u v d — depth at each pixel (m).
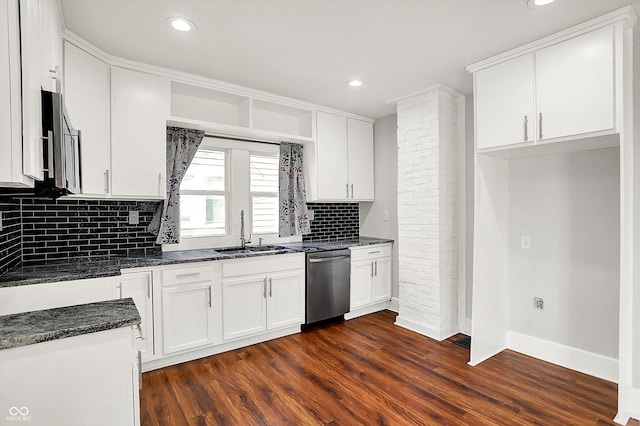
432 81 3.17
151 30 2.23
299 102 3.72
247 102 3.37
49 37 1.57
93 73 2.44
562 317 2.80
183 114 3.26
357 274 3.95
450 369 2.71
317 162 3.92
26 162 1.15
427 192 3.43
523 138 2.47
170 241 3.10
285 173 3.92
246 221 3.74
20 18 1.15
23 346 1.07
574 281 2.73
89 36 2.31
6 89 1.12
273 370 2.69
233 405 2.21
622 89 2.05
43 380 1.11
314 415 2.11
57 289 2.05
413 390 2.39
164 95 2.86
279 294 3.33
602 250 2.58
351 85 3.25
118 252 2.97
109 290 2.25
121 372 1.24
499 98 2.61
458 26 2.20
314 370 2.69
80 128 2.34
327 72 2.94
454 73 2.97
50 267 2.39
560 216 2.80
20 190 1.72
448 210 3.43
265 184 3.92
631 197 2.18
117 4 1.93
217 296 2.95
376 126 4.50
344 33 2.29
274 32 2.27
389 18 2.10
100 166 2.50
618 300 2.50
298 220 4.00
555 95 2.31
